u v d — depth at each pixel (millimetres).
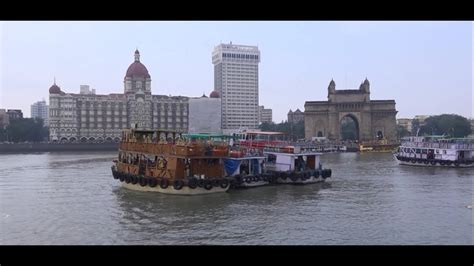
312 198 44625
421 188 51969
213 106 190625
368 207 39594
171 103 196375
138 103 188750
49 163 95500
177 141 50469
